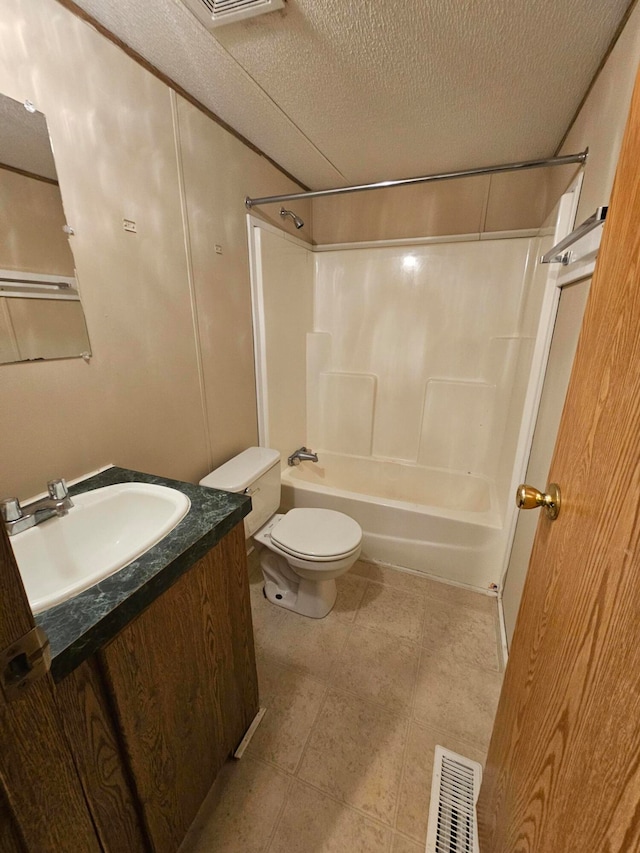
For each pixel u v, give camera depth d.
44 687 0.39
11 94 0.83
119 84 1.06
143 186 1.18
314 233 2.41
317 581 1.63
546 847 0.49
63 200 0.96
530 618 0.72
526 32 0.99
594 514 0.48
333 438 2.68
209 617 0.89
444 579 1.91
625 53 0.91
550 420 1.32
